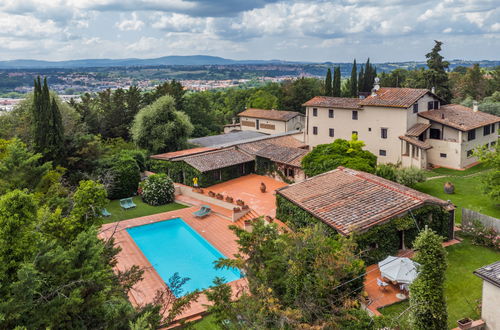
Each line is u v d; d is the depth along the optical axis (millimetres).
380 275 21578
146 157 48562
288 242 15680
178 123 56250
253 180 43000
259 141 49125
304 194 27609
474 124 44094
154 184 37719
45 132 37625
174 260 26422
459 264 22500
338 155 36250
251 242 16812
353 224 22047
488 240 24406
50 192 25516
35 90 37312
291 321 12672
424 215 24094
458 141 43000
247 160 44094
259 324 12727
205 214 34000
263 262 16391
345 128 51438
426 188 37094
